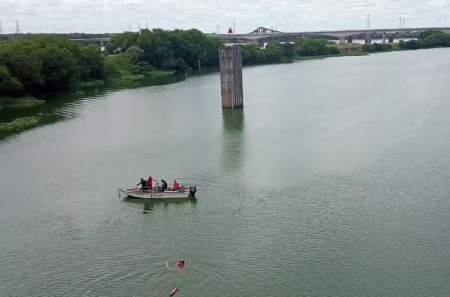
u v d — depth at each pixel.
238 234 52.81
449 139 86.88
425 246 49.44
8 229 56.25
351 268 45.78
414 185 65.25
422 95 137.12
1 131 103.69
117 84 188.00
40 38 177.50
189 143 90.44
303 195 62.88
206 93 157.62
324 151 82.19
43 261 48.88
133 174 73.25
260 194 63.59
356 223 54.62
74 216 59.22
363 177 68.88
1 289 44.28
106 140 94.81
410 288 42.69
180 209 59.91
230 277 44.38
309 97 143.00
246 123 107.25
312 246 49.84
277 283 43.44
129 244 51.44
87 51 189.88
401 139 88.19
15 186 69.81
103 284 44.03
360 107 122.38
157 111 125.81
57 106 135.62
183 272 45.19
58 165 79.12
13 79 137.12
